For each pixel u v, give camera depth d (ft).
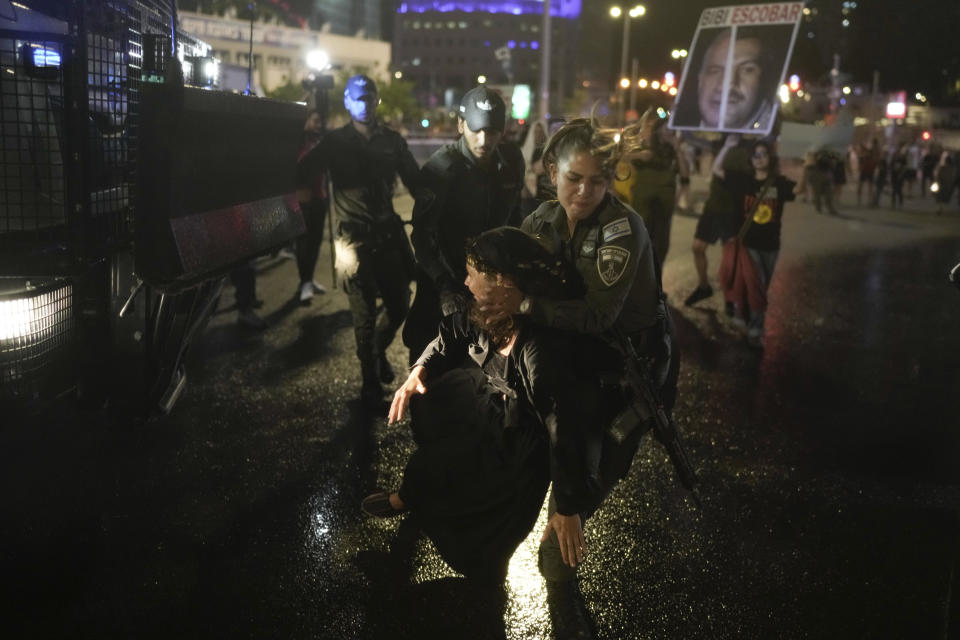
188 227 12.39
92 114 12.79
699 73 43.32
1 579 11.71
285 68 263.49
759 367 23.50
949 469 16.60
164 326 15.62
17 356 11.78
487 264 9.46
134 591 11.57
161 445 16.48
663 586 12.09
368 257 18.54
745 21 41.86
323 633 10.77
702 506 14.66
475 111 14.28
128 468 15.40
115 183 13.71
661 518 14.17
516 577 12.21
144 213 11.82
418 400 11.10
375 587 11.85
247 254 14.24
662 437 10.50
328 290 31.19
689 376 22.44
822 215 68.95
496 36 529.04
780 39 41.04
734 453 17.15
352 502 14.43
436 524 10.91
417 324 15.75
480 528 10.69
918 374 23.29
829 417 19.53
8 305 11.55
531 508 10.56
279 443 16.84
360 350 18.71
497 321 9.66
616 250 9.60
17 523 13.26
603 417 9.87
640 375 10.05
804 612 11.52
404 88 232.12
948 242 53.57
